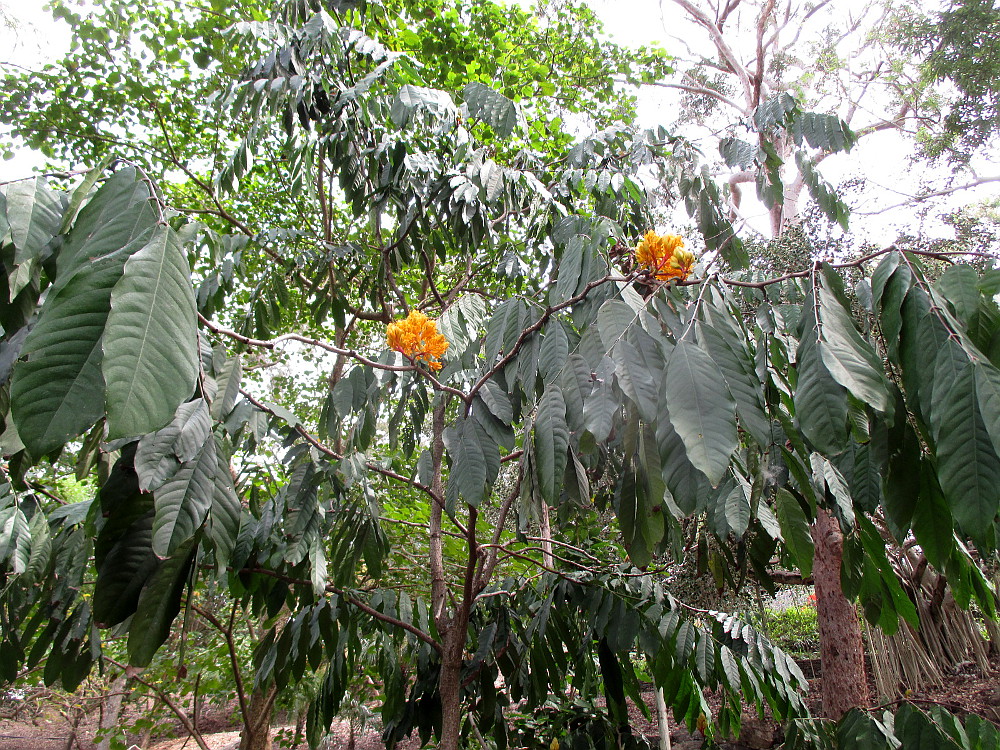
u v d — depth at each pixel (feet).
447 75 11.28
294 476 4.54
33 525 3.67
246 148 7.56
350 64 7.68
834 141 6.42
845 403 2.25
